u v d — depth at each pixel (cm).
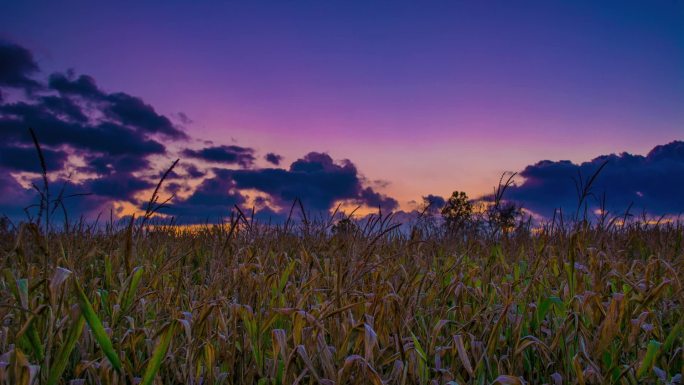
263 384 330
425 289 485
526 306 397
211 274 446
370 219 517
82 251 480
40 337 307
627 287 443
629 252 705
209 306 328
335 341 361
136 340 327
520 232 734
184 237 783
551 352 352
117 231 634
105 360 295
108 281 444
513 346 358
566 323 364
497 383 293
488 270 505
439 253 653
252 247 593
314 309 368
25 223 332
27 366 244
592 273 455
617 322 332
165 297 417
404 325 369
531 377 372
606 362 344
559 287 476
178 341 376
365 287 455
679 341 381
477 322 379
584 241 513
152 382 304
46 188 344
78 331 265
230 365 342
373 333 294
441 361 377
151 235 742
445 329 416
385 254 641
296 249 667
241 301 402
